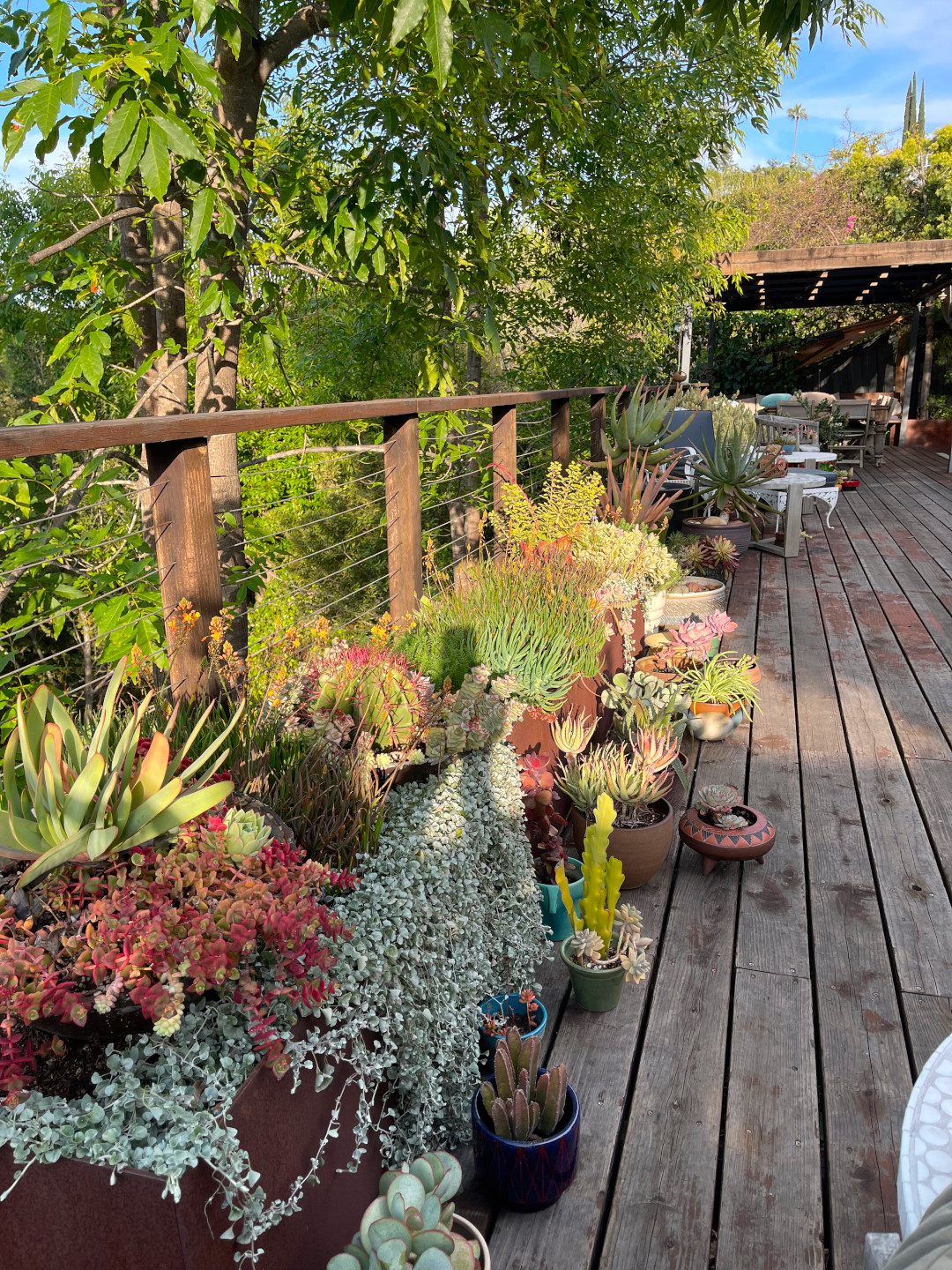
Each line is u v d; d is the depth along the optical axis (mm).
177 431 1551
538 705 2508
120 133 2863
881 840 2730
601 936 1978
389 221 4129
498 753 2117
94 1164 959
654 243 8188
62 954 1075
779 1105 1726
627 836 2381
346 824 1613
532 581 2936
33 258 4281
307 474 10992
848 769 3234
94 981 1030
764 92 8094
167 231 4641
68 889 1144
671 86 7469
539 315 8516
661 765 2502
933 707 3797
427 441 5160
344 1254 1102
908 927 2293
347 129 5359
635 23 7008
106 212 4934
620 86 7086
